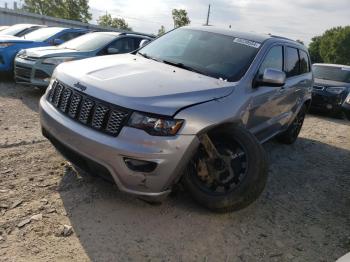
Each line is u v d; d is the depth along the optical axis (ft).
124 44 30.14
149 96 11.27
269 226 12.67
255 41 16.34
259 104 14.96
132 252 10.29
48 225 10.88
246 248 11.28
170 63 15.11
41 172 13.99
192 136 11.28
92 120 11.46
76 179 13.73
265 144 22.52
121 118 10.98
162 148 10.89
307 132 28.25
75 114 11.92
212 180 12.35
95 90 11.59
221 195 12.22
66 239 10.42
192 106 11.53
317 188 16.72
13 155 15.26
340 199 15.89
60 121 12.09
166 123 10.95
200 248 10.94
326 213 14.32
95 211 11.89
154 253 10.39
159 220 11.94
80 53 27.14
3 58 29.50
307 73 22.27
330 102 36.50
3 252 9.55
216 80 13.62
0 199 11.84
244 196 12.00
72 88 12.28
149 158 10.82
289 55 19.02
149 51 16.80
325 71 41.19
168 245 10.83
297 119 22.66
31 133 18.26
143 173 10.99
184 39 16.94
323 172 19.03
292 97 19.54
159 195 11.43
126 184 11.16
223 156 12.31
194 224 12.03
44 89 27.22
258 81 14.70
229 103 12.75
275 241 11.84
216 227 12.08
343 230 13.12
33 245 9.99
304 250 11.60
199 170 12.30
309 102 23.22
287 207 14.29
